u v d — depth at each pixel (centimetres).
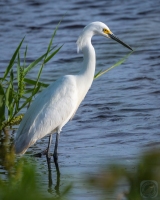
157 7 3050
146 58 2084
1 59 2122
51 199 587
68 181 981
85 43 1190
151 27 2583
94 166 1062
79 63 2077
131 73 1881
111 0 3306
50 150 1204
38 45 2347
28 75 1906
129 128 1322
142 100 1572
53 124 1117
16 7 3127
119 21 2758
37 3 3225
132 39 2389
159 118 1393
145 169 524
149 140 1217
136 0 3278
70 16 2895
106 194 870
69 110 1141
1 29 2642
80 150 1180
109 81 1797
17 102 1328
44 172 1045
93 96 1638
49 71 1964
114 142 1220
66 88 1138
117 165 521
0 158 1099
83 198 877
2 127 1359
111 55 2156
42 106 1117
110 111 1482
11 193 496
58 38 2478
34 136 1102
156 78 1802
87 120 1411
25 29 2639
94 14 2941
